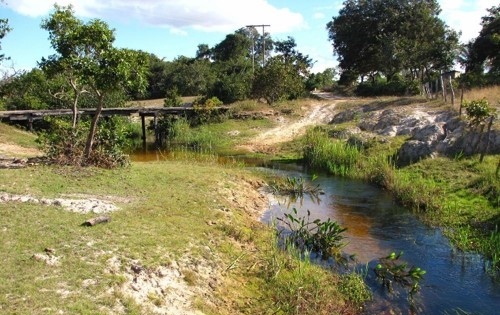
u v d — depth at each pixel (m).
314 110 37.34
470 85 33.62
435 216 14.97
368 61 52.97
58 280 7.74
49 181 13.59
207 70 62.16
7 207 10.77
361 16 52.25
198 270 9.52
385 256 12.16
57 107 32.91
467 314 9.42
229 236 11.83
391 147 23.34
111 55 14.82
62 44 15.20
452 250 12.55
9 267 7.91
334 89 55.06
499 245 12.03
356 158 23.02
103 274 8.21
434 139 21.55
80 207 11.40
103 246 9.27
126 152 28.28
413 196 16.50
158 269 8.93
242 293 9.36
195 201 13.85
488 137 18.42
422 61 44.72
